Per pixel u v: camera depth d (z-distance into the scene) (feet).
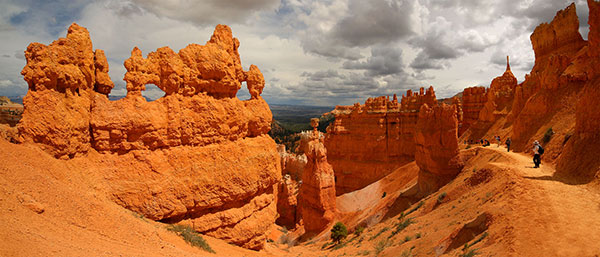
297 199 219.41
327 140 299.58
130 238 46.70
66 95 57.98
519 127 139.95
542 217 55.21
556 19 177.99
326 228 172.04
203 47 75.61
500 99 215.51
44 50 54.75
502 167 97.30
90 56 63.52
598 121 77.10
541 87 140.77
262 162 84.02
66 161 55.93
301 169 261.03
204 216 71.92
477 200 88.22
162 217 64.28
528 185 72.95
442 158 138.41
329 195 175.83
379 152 271.28
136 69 64.95
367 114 278.46
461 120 276.82
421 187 147.64
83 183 55.72
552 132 114.11
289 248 134.82
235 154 77.46
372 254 93.35
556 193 65.57
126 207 60.70
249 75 89.51
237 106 81.10
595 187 65.98
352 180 276.62
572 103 118.32
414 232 94.63
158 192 63.62
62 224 40.88
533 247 47.62
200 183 69.87
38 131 53.21
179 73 70.23
